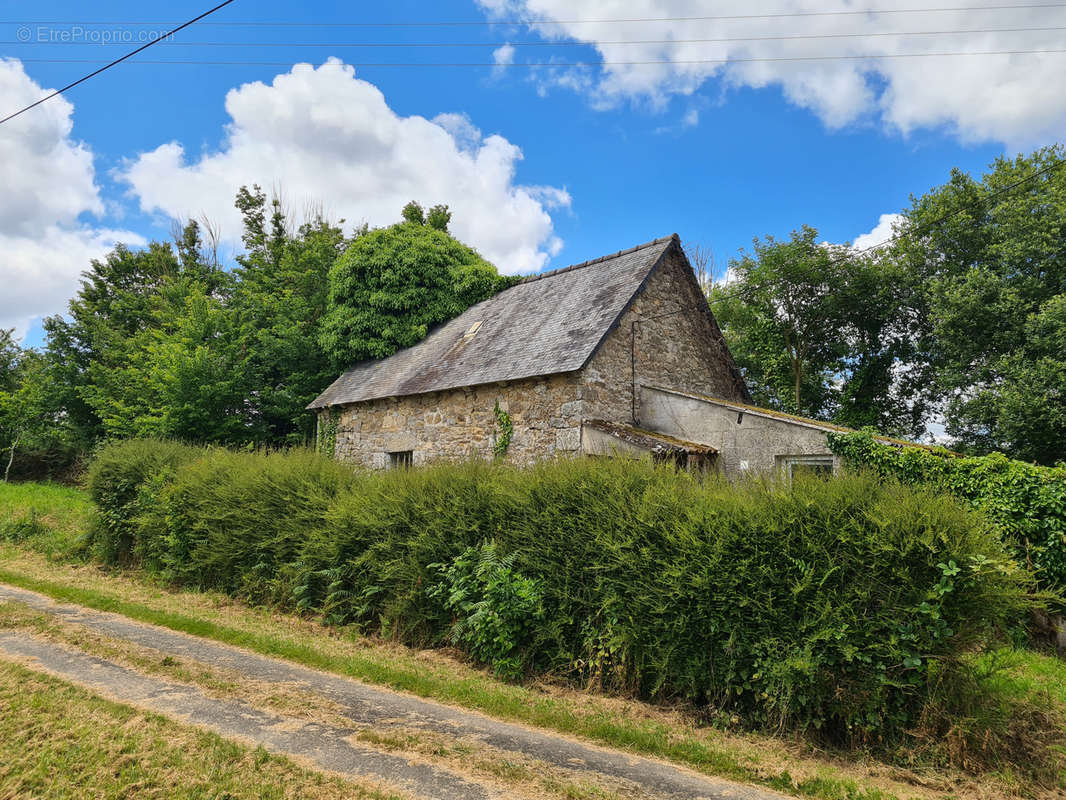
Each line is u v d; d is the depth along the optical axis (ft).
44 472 91.50
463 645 22.41
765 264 68.74
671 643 17.39
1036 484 25.77
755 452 35.29
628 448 34.24
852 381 68.95
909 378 67.77
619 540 18.65
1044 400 46.96
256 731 14.71
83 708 15.61
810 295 68.03
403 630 23.72
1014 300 51.62
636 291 41.65
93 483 39.04
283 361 69.36
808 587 15.60
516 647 20.29
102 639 21.77
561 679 19.65
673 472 20.42
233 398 64.64
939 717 14.66
